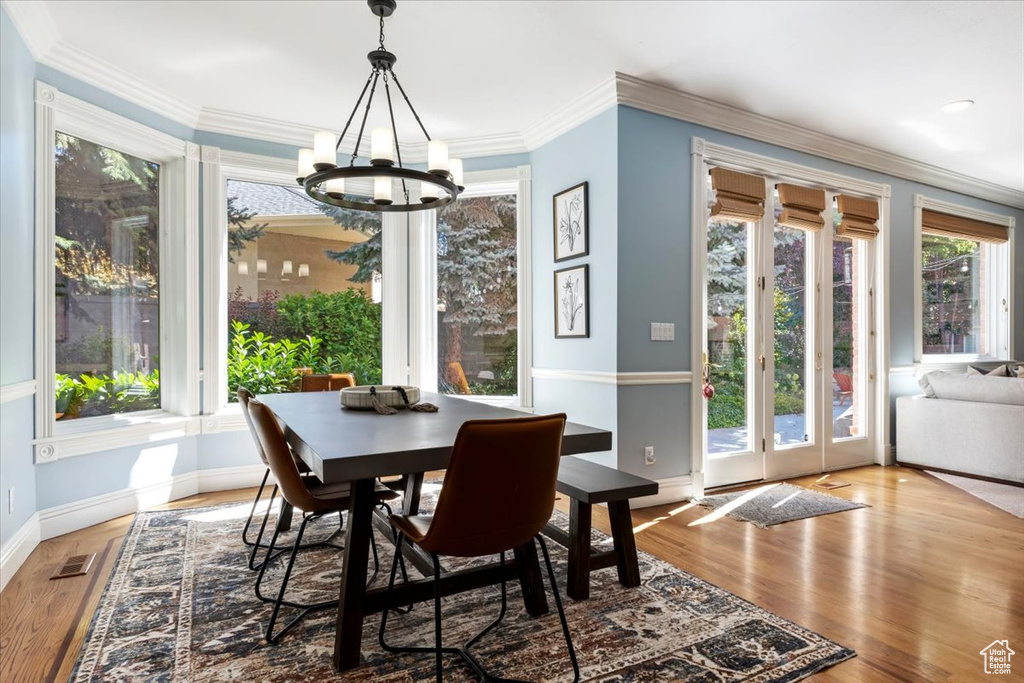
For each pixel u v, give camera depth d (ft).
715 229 12.87
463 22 9.02
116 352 11.30
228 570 8.14
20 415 8.71
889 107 12.32
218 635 6.32
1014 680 5.49
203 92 11.54
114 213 11.25
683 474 12.00
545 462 5.16
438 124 13.37
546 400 13.53
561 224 12.84
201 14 8.73
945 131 13.74
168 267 12.24
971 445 14.01
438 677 5.01
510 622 6.71
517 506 5.11
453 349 14.94
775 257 13.84
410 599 6.06
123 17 8.79
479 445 4.78
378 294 14.87
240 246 13.43
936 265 17.63
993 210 19.01
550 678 5.54
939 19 8.93
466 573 6.42
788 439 14.07
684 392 12.03
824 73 10.78
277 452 6.32
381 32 8.32
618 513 7.72
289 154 13.51
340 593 5.86
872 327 15.71
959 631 6.47
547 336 13.48
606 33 9.37
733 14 8.80
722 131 12.62
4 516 7.97
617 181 11.15
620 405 11.24
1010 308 19.53
